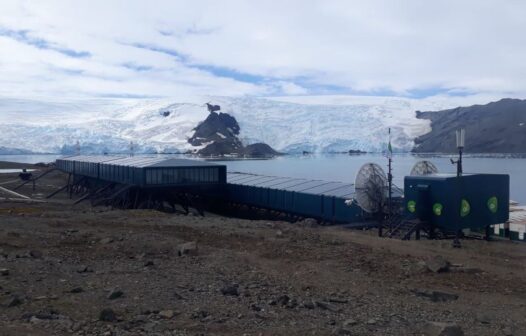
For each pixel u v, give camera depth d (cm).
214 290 1313
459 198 2741
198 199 5644
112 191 5800
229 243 2133
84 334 893
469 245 2377
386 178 3447
